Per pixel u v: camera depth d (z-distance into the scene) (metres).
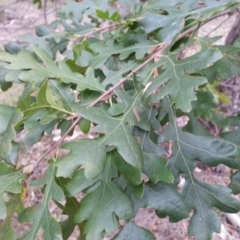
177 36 0.32
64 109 0.24
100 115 0.23
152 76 0.27
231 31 0.64
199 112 0.28
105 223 0.22
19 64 0.26
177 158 0.26
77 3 0.44
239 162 0.25
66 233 0.27
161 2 0.36
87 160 0.20
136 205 0.23
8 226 0.24
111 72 0.31
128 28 0.38
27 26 1.11
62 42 0.43
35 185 0.23
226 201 0.25
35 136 0.26
